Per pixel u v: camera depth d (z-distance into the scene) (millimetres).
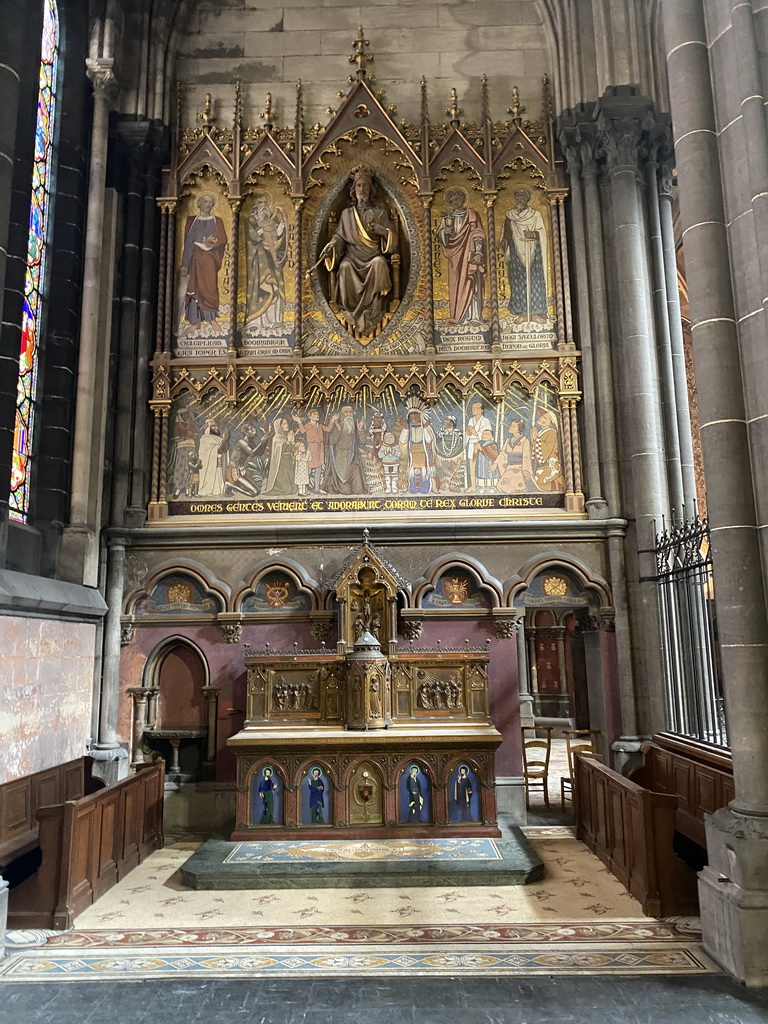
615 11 12766
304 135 13211
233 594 11758
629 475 12016
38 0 11258
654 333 12508
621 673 11469
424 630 11750
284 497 12242
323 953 6824
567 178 13070
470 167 13133
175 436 12469
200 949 6930
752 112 7094
